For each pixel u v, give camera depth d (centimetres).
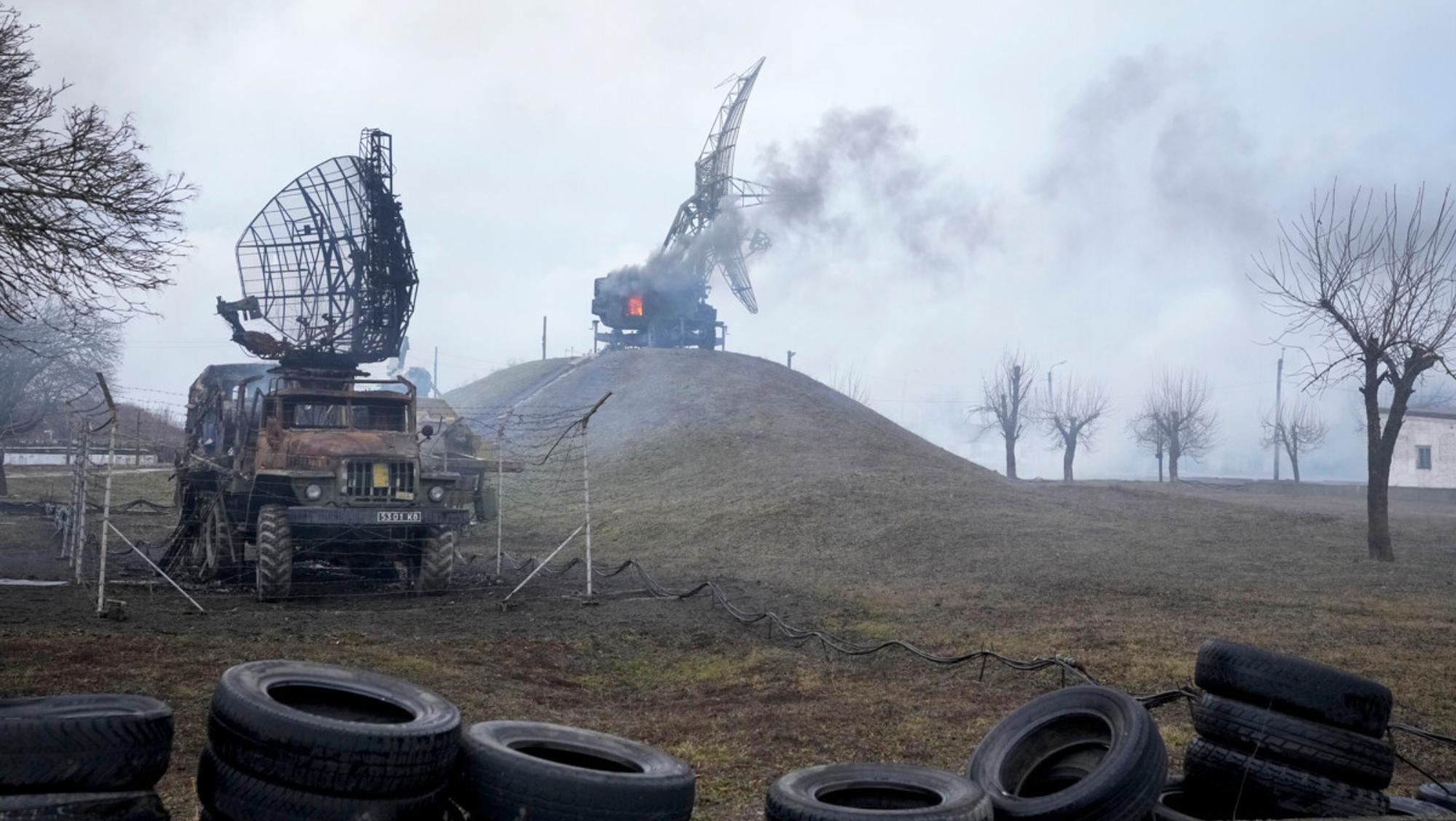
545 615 1614
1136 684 1176
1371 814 605
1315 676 625
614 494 4056
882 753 890
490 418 5784
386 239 2012
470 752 526
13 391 3822
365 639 1302
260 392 1897
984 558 2430
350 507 1692
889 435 5347
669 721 1021
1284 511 3584
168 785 719
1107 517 3162
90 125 1163
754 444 4647
